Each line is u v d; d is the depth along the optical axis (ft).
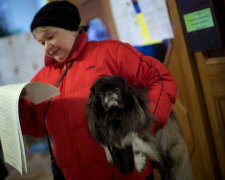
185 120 8.17
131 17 8.54
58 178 5.32
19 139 3.70
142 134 4.65
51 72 5.24
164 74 4.68
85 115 4.68
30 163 14.02
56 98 4.87
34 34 4.88
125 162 4.56
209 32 6.59
